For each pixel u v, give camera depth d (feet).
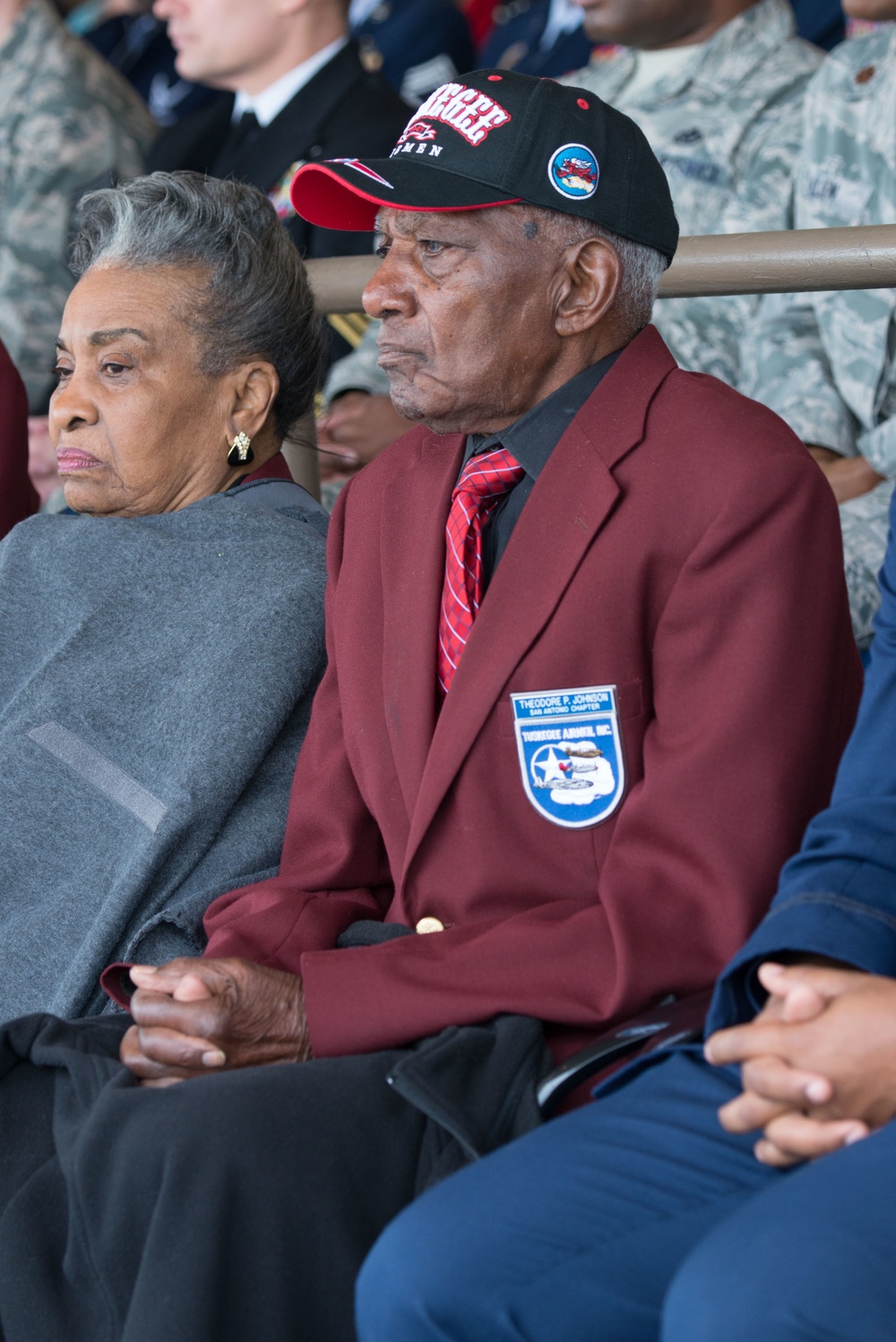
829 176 14.39
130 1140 6.87
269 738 9.55
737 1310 5.27
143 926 9.14
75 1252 7.14
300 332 10.57
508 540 8.37
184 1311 6.56
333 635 9.16
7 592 10.28
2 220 19.63
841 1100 6.01
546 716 7.97
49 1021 8.00
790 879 6.72
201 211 10.21
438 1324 6.00
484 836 8.03
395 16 25.07
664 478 7.97
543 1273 6.04
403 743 8.41
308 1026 7.55
